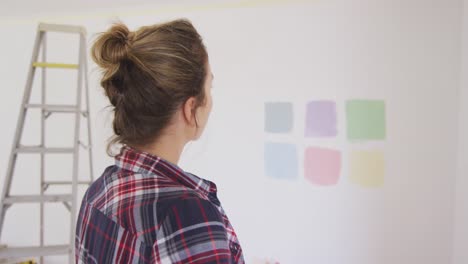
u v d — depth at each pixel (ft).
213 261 1.73
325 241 6.89
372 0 6.43
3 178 8.11
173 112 2.06
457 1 6.05
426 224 6.36
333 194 6.80
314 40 6.77
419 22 6.23
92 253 2.03
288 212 7.09
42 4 7.41
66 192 8.07
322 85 6.77
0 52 8.04
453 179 6.20
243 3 7.15
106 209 1.98
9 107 8.06
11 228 8.12
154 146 2.11
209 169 7.50
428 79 6.24
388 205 6.53
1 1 7.23
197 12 7.41
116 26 2.17
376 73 6.47
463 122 6.04
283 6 6.92
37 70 7.93
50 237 8.09
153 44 1.97
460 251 6.10
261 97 7.14
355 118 6.60
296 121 6.95
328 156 6.78
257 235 7.29
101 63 2.14
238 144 7.32
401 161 6.43
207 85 2.25
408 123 6.36
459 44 6.07
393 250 6.54
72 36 7.86
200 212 1.81
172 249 1.74
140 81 1.97
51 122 7.95
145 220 1.82
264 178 7.20
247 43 7.17
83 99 7.94
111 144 2.19
